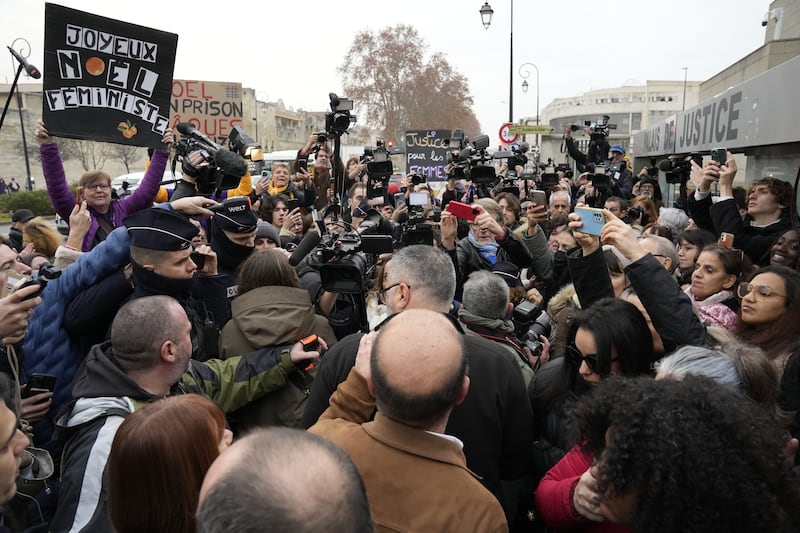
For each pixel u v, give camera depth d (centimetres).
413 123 4684
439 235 460
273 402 258
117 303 249
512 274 380
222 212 330
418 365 147
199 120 881
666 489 109
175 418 149
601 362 210
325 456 98
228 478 93
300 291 281
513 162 880
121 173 4194
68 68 327
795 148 503
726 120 641
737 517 106
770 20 1659
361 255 295
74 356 247
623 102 7356
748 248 411
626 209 607
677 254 388
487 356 221
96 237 405
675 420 116
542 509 179
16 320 207
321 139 550
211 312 294
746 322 269
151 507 143
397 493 146
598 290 258
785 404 196
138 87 346
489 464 218
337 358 223
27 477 192
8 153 3847
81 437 185
